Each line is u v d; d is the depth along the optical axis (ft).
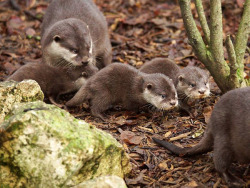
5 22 54.34
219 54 32.19
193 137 30.25
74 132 22.84
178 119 33.24
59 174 22.03
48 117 22.63
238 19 53.01
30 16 57.26
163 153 28.30
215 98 36.29
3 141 22.22
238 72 32.40
